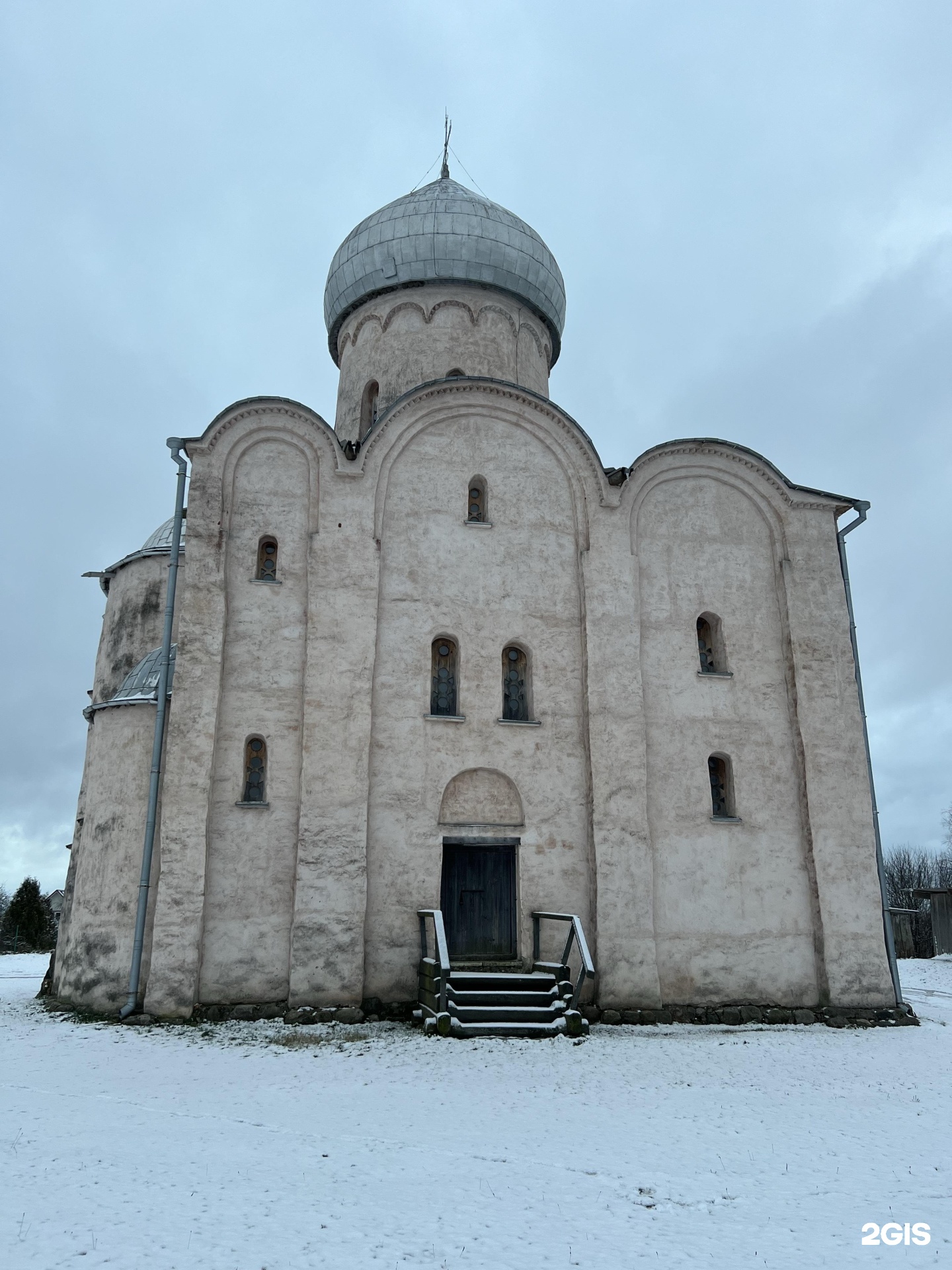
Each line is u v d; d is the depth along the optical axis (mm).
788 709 18125
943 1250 5977
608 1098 10109
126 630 21531
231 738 15547
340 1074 11102
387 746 16000
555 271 22953
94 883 16109
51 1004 16375
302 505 16891
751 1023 16047
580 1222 6426
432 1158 7797
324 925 14859
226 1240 5973
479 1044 12914
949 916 33000
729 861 16969
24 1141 8117
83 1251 5773
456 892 16172
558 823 16438
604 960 15734
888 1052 13539
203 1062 11664
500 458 18031
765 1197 7004
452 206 21906
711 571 18422
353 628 16219
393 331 21656
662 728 17297
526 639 17203
